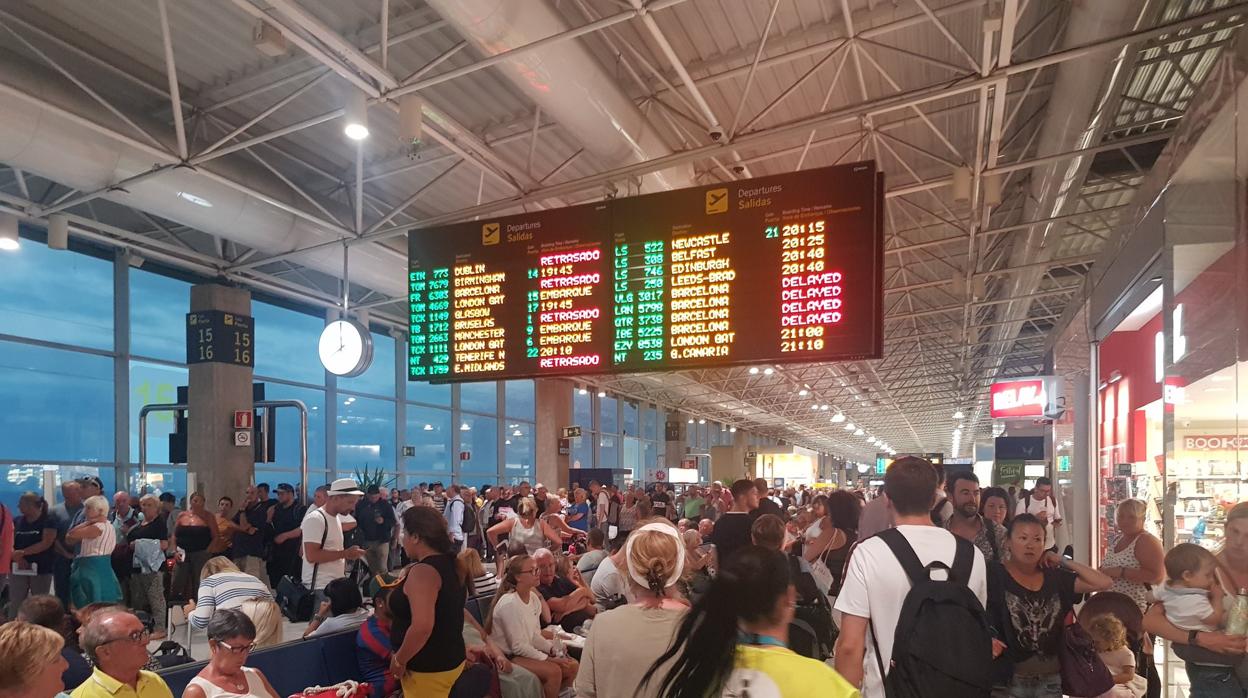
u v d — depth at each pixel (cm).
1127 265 639
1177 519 381
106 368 1259
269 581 991
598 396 3067
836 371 2727
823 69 862
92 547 729
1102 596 487
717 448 3020
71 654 411
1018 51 864
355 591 525
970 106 978
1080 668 358
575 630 634
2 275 1125
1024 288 1677
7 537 684
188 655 486
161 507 984
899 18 758
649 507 949
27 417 1148
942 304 2059
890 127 962
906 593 262
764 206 627
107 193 836
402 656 375
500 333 710
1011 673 326
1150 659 473
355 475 1844
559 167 855
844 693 140
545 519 977
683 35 780
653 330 653
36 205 967
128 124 780
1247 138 319
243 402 1283
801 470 3089
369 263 1152
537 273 701
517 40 571
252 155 927
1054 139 939
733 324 625
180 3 719
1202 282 364
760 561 154
